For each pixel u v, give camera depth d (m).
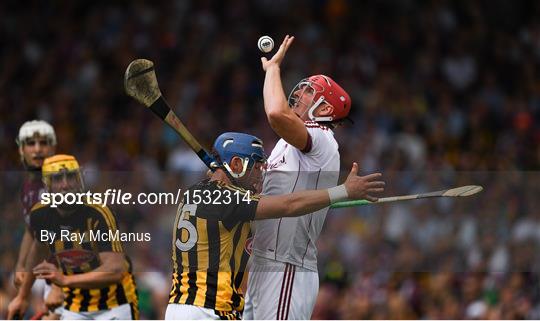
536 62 51.66
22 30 50.22
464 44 51.31
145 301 25.91
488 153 46.06
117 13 50.66
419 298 29.94
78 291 21.16
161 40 49.44
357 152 43.22
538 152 46.47
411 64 50.03
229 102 46.75
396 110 47.16
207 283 18.11
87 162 43.06
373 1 52.31
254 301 19.14
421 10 52.44
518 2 53.53
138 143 43.88
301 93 19.28
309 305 19.20
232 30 50.12
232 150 18.52
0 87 47.56
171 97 46.59
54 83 47.88
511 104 49.06
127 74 17.80
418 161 44.03
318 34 50.38
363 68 49.03
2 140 44.91
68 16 50.69
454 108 48.34
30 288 21.95
